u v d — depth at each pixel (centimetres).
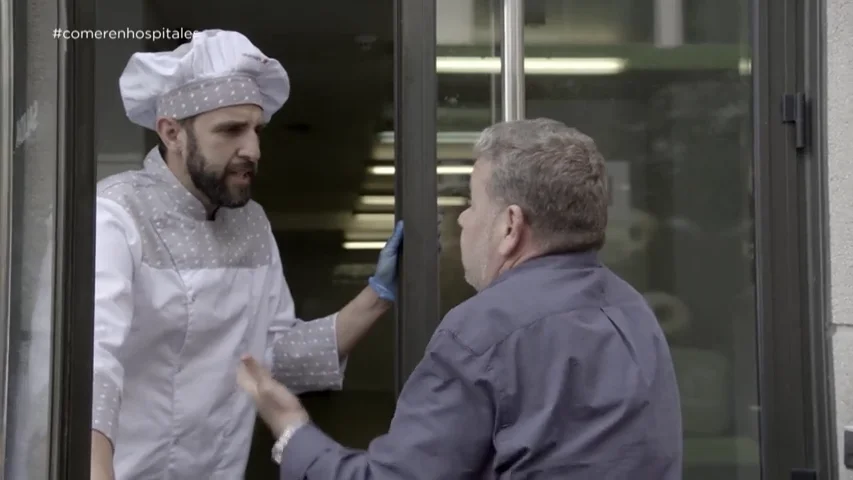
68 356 138
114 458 165
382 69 325
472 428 112
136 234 164
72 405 139
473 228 124
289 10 268
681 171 182
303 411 131
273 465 193
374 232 381
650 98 181
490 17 171
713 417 183
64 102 138
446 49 171
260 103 174
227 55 167
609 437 110
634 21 180
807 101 178
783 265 179
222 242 179
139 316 166
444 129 170
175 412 172
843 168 173
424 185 167
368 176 384
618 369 113
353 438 228
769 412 178
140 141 194
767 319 178
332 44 301
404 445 113
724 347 183
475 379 111
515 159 118
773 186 179
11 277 138
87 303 141
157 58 168
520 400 111
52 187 138
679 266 182
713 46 182
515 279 118
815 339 177
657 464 113
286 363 189
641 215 182
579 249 121
